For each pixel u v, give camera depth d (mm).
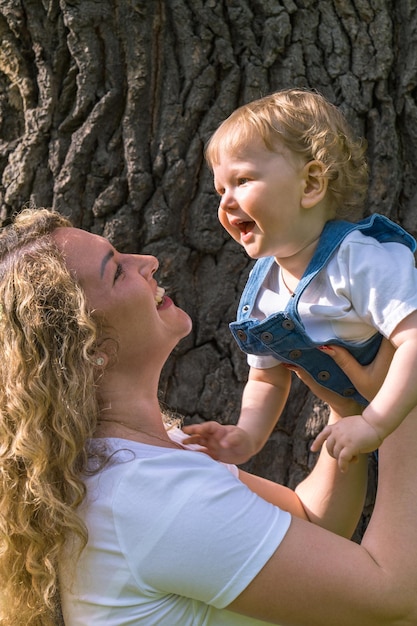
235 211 2018
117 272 1845
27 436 1708
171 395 2500
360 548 1735
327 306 1938
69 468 1706
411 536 1758
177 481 1690
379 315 1856
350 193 2059
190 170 2477
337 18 2527
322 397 2141
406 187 2559
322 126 1978
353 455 1800
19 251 1839
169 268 2465
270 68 2504
